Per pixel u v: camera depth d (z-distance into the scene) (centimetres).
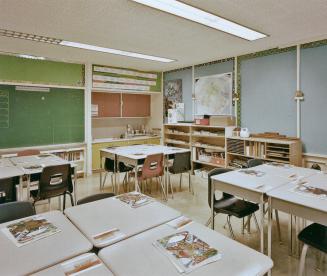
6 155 511
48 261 131
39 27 363
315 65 434
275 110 495
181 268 125
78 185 545
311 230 217
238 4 290
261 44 459
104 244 149
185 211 394
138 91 711
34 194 351
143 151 483
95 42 439
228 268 125
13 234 160
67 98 603
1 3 288
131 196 231
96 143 645
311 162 451
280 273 240
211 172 296
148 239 154
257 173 293
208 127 612
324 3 290
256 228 334
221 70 587
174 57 562
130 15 321
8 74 522
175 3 284
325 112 428
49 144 582
